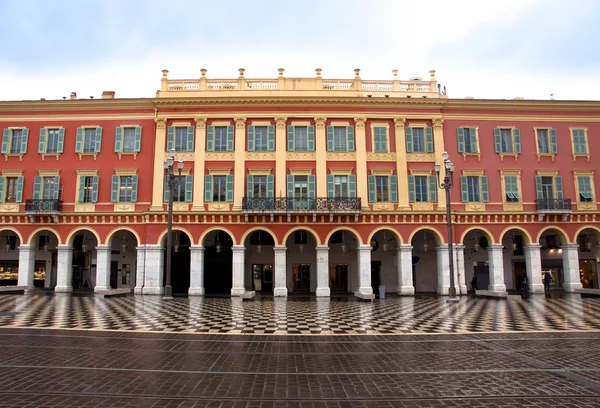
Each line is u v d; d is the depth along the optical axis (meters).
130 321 16.56
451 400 7.09
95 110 34.53
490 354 10.66
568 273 33.72
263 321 16.98
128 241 36.62
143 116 34.47
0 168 34.00
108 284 32.78
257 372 8.83
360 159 34.00
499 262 33.50
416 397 7.22
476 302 25.47
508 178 34.59
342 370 9.04
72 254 34.44
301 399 7.08
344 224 32.91
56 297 27.83
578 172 35.03
